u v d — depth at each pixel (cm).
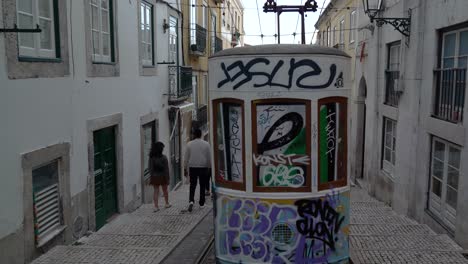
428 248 696
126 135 1022
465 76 763
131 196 1055
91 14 841
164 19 1358
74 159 759
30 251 623
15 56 588
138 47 1107
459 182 734
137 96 1103
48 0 688
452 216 791
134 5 1077
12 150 584
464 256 649
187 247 701
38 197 661
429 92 902
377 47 1331
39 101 648
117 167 977
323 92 512
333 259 536
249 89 510
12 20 582
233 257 536
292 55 502
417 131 963
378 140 1337
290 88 505
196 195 1332
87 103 811
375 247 701
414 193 980
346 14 2003
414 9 988
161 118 1329
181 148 1589
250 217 524
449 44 845
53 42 705
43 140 660
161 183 1026
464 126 724
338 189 533
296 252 520
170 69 1417
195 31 1791
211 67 548
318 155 514
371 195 1402
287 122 511
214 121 548
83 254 648
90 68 822
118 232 827
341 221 539
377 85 1342
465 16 745
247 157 517
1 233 559
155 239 757
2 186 563
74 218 759
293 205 516
